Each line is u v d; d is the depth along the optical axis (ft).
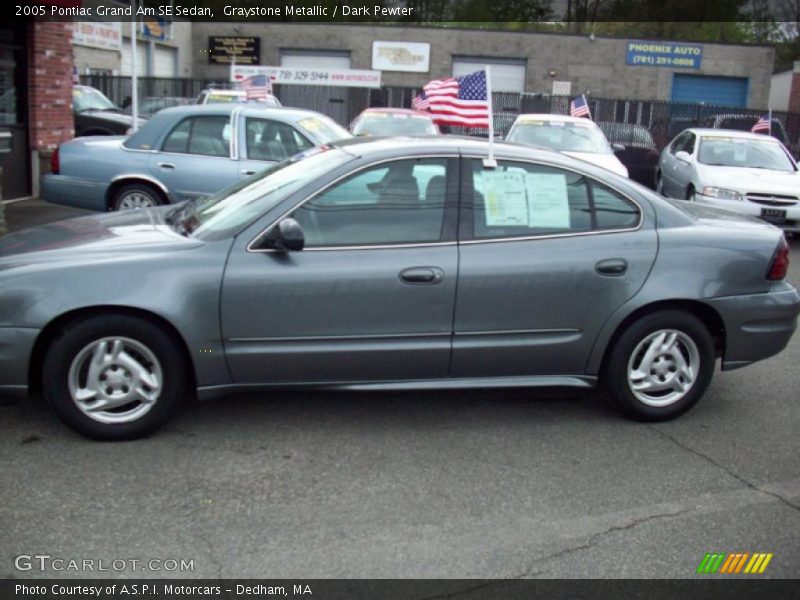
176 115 32.73
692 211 18.13
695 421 17.51
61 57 43.65
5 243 16.62
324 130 33.55
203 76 111.04
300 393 18.31
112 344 14.99
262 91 56.59
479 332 16.01
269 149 32.35
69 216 38.19
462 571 11.74
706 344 16.92
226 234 15.39
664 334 16.76
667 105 82.74
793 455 15.96
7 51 40.60
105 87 84.94
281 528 12.71
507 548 12.35
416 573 11.67
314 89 86.63
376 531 12.71
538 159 16.48
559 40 108.06
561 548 12.40
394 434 16.34
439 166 16.10
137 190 32.45
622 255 16.26
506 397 18.52
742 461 15.61
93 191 32.65
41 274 14.70
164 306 14.75
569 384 16.71
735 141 44.73
